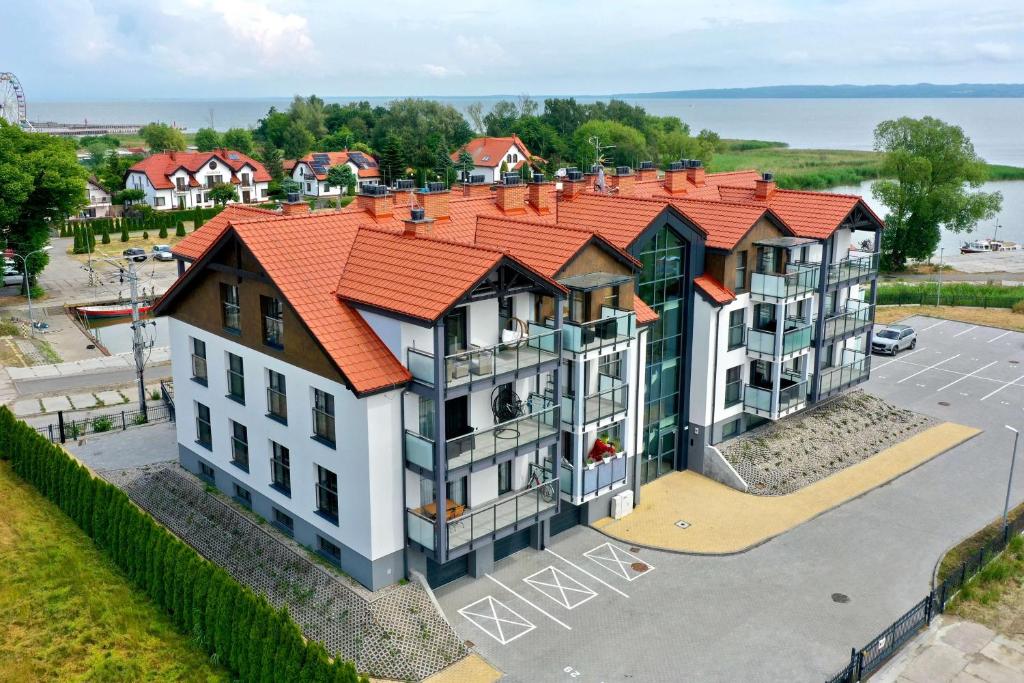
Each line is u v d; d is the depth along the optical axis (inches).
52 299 3009.4
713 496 1441.9
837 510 1398.9
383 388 1007.6
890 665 1005.2
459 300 996.6
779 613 1114.7
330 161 5629.9
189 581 1009.5
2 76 5034.5
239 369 1257.4
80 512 1224.8
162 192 4965.6
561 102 7130.9
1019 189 6505.9
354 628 1036.5
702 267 1470.2
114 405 1905.8
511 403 1175.6
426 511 1091.9
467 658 1018.1
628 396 1296.8
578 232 1224.2
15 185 2677.2
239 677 948.0
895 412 1785.2
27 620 1007.6
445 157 5526.6
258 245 1132.5
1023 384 2031.3
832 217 1577.3
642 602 1137.4
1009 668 1003.3
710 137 6220.5
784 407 1534.2
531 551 1261.1
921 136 3521.2
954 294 2851.9
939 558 1252.5
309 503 1157.7
